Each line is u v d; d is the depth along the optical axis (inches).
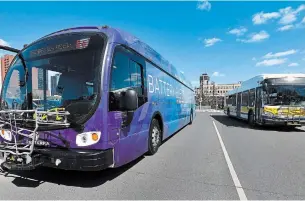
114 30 193.2
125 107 175.5
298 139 423.2
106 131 169.0
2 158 178.7
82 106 167.9
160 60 318.3
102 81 170.6
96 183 188.7
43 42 198.1
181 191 175.3
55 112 162.7
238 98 855.7
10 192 169.0
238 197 165.8
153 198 162.4
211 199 162.1
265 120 541.3
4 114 184.9
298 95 528.7
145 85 253.4
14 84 205.3
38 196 162.4
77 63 181.5
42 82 191.8
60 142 169.5
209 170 228.4
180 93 475.5
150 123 270.1
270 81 538.9
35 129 163.0
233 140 408.8
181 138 428.8
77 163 158.7
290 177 209.5
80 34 187.2
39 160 167.6
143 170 225.5
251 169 233.3
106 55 175.9
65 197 161.5
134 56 226.4
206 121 867.4
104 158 165.5
